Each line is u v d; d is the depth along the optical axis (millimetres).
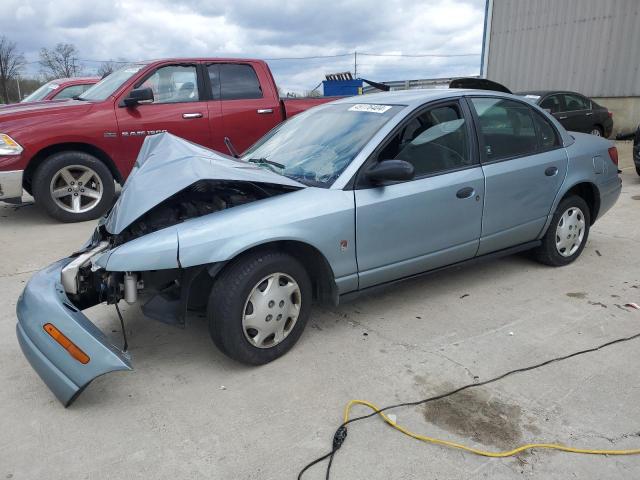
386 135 3406
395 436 2504
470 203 3738
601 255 4984
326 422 2621
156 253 2697
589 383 2885
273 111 7281
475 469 2289
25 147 5984
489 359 3158
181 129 6742
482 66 18422
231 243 2824
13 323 3744
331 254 3178
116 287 2912
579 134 4855
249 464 2350
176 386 2957
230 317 2904
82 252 3252
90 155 6348
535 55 16844
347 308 3906
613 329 3494
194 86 6887
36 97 10242
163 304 2982
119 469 2338
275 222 2959
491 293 4133
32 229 6168
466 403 2738
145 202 2891
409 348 3309
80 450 2461
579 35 15656
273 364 3154
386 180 3199
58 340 2621
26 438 2549
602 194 4730
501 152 3990
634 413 2629
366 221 3271
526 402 2734
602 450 2381
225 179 2932
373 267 3400
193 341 3473
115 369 2600
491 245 4016
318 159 3510
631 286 4219
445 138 3691
